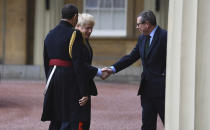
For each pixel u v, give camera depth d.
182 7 7.41
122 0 33.69
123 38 33.22
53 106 10.24
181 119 7.45
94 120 16.83
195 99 7.33
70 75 10.02
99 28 34.00
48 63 10.59
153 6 32.78
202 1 7.25
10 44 33.75
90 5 34.09
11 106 19.75
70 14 10.27
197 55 7.29
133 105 20.92
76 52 9.84
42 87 27.22
